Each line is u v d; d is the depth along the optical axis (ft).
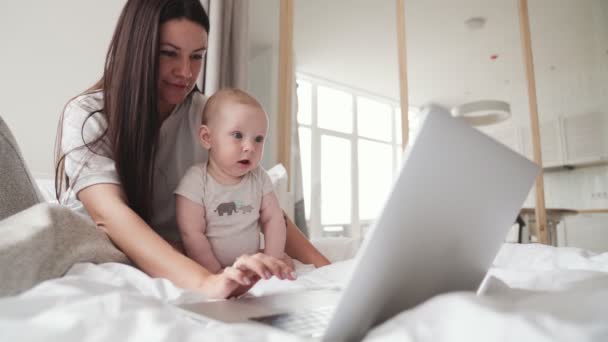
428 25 10.16
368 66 9.59
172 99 3.69
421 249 1.31
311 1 9.17
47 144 6.47
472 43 10.40
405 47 9.65
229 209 3.51
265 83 8.56
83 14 6.89
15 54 6.32
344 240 5.87
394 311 1.34
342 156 9.16
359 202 9.22
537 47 10.84
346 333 1.18
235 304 1.93
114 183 3.07
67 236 2.42
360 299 1.16
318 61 9.14
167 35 3.36
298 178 8.57
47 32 6.57
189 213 3.38
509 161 1.49
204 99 4.47
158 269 2.51
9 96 6.24
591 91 10.87
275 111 8.55
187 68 3.53
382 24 9.73
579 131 10.68
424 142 1.18
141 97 3.26
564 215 10.34
